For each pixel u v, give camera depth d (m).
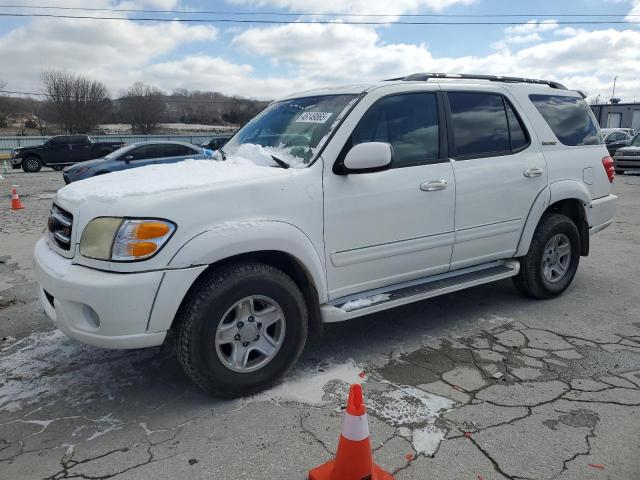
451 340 4.13
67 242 3.17
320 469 2.49
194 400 3.27
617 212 10.24
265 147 3.90
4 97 60.59
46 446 2.83
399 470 2.58
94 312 2.90
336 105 3.80
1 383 3.53
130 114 61.59
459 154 4.10
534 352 3.90
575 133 5.01
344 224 3.48
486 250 4.34
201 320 3.00
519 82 4.79
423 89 3.99
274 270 3.24
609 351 3.91
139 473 2.59
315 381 3.48
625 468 2.58
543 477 2.52
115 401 3.28
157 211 2.88
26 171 24.03
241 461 2.66
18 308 4.98
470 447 2.75
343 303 3.61
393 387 3.38
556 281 5.00
